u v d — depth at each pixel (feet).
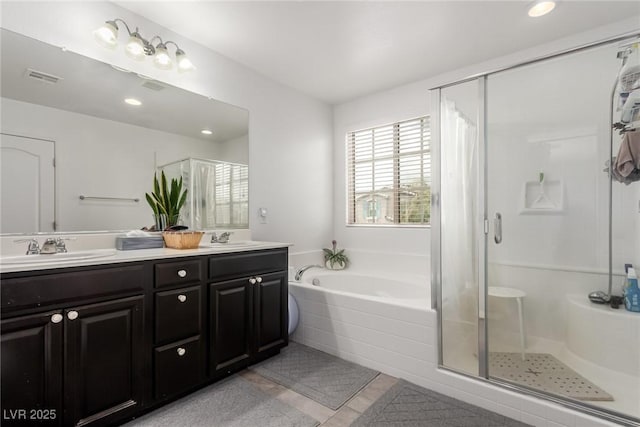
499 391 5.08
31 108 5.05
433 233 6.06
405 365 6.13
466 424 4.75
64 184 5.38
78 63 5.53
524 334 7.00
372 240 10.73
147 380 4.76
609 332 5.77
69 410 3.95
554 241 6.95
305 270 9.43
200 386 5.61
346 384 5.94
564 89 6.84
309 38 7.19
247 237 8.49
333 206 11.64
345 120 11.41
